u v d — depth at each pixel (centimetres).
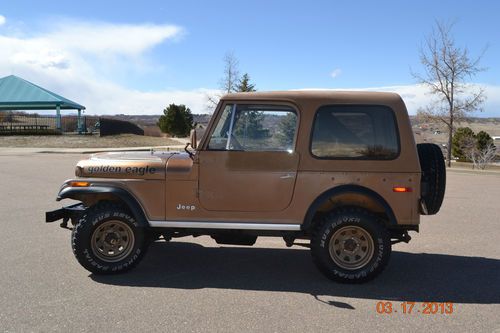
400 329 407
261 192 520
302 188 517
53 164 1883
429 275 561
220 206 525
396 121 515
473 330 407
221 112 529
